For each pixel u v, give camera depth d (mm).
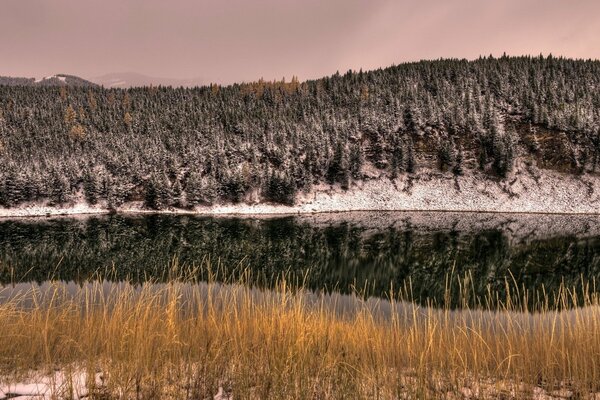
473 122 133875
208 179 112625
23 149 127438
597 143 120375
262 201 110125
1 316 7035
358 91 173125
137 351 5461
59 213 99625
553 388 5484
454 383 5516
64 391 4727
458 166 122750
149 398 4742
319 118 148750
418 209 111750
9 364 5871
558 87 157875
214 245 62062
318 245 63719
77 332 7195
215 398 4875
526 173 119312
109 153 120938
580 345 6078
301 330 6250
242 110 164500
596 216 99875
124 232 73875
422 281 37312
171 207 106625
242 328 6656
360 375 5371
